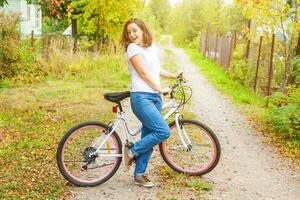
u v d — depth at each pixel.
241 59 16.30
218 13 51.09
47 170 6.11
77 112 10.19
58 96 12.28
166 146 6.07
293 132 8.41
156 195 5.46
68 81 15.33
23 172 6.01
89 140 5.63
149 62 5.44
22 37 18.84
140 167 5.66
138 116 5.50
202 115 10.64
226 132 9.00
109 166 5.80
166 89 5.53
